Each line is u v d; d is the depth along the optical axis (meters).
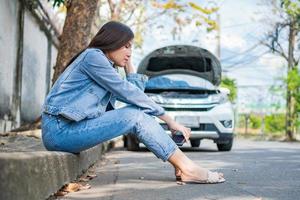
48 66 14.06
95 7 7.95
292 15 22.14
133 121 3.67
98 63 3.63
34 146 5.55
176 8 16.72
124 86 3.66
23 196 2.29
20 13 9.82
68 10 7.94
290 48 23.11
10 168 2.14
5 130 8.79
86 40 7.90
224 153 8.60
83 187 3.72
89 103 3.64
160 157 3.84
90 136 3.65
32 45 11.38
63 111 3.59
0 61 8.34
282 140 22.64
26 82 10.88
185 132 3.82
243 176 4.69
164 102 9.19
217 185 3.94
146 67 10.93
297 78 21.98
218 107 9.27
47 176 2.83
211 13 16.31
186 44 10.51
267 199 3.33
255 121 33.28
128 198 3.32
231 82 32.88
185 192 3.57
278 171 5.21
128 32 3.84
